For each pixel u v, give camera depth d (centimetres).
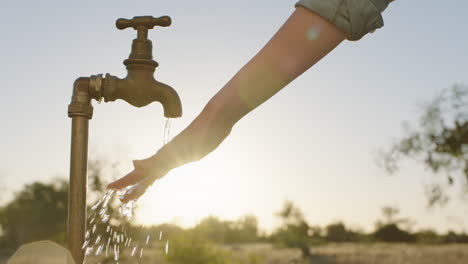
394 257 3503
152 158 68
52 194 3934
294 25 63
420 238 4741
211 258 1633
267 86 63
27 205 3850
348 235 6525
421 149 1507
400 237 6234
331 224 6656
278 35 64
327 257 3844
